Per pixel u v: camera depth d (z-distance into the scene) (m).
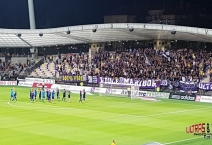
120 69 82.19
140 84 73.31
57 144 29.97
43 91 59.50
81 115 44.94
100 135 33.56
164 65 78.44
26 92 74.38
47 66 94.06
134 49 86.94
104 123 39.62
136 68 80.50
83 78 82.56
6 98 62.91
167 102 60.84
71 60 92.12
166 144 30.31
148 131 35.75
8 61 102.19
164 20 111.44
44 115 44.50
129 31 74.06
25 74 95.44
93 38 85.81
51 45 99.12
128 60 84.06
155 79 74.00
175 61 78.62
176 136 33.59
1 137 32.16
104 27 72.50
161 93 67.50
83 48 97.19
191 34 69.31
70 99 62.66
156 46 85.50
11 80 91.25
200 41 82.25
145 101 61.84
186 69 75.31
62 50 99.81
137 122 40.66
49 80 85.44
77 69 88.12
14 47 102.62
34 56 101.94
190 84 68.56
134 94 66.12
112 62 85.44
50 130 35.38
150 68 79.00
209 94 65.25
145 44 88.44
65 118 42.50
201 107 54.94
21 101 58.81
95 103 57.78
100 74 83.12
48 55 100.38
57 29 79.56
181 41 85.00
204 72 73.38
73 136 32.94
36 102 57.78
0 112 46.53
